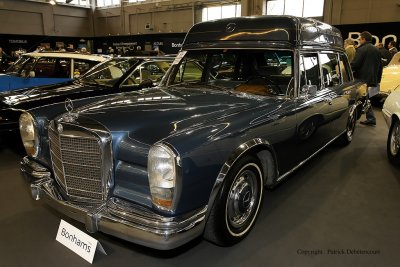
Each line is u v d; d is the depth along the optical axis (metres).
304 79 3.09
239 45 3.18
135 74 5.16
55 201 2.25
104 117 2.21
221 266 2.24
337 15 14.70
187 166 1.85
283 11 16.48
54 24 22.61
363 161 4.36
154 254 2.37
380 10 13.62
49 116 2.63
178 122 2.17
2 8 19.95
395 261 2.29
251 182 2.50
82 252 2.35
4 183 3.66
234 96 2.92
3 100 4.54
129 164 2.03
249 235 2.59
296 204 3.12
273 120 2.60
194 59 3.51
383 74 8.39
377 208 3.07
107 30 24.38
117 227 1.92
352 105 4.62
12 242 2.52
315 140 3.49
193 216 1.93
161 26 21.28
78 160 2.14
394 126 4.27
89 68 5.99
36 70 6.34
